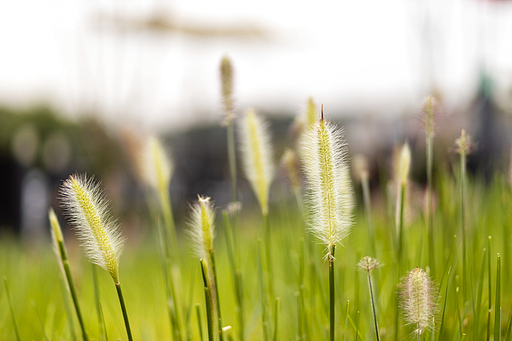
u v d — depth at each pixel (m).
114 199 1.46
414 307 0.51
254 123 0.62
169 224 0.66
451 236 0.62
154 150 0.66
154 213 0.69
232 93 0.62
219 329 0.53
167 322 0.73
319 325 0.62
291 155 0.62
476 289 0.61
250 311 0.70
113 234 0.51
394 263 0.62
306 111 0.58
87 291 0.96
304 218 0.62
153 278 0.96
